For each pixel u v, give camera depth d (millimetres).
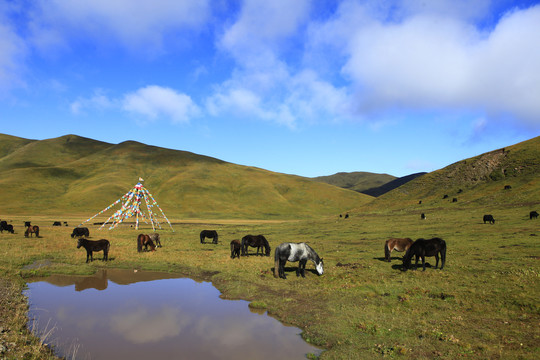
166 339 8867
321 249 25375
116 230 47312
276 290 13375
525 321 9234
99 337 8945
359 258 20578
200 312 11180
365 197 173875
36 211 107000
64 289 14133
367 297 11992
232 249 21078
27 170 151750
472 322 9336
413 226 39531
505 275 14055
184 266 18828
